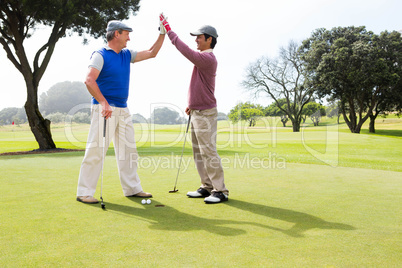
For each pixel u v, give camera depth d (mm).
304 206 2781
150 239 1883
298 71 36438
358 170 5211
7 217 2389
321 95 32000
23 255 1636
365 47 29250
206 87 3207
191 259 1572
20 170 5074
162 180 4293
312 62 32500
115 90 3199
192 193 3262
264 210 2645
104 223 2240
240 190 3549
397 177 4414
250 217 2418
